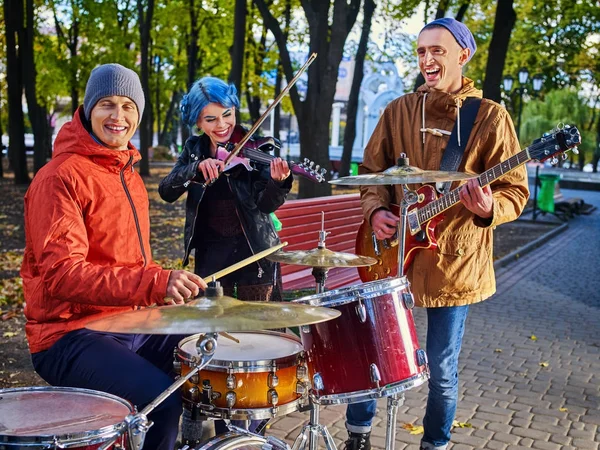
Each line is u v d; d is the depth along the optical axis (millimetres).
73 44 27078
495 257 12297
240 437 2574
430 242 3500
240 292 3959
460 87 3709
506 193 3504
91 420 2311
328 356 3002
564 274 11273
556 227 18094
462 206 3564
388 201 3787
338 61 13453
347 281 6168
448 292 3533
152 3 22812
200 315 2295
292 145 41219
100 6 24344
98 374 2840
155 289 2697
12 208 15586
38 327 2992
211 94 3879
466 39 3605
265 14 13906
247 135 3590
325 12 13812
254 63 22484
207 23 23641
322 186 13844
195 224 3963
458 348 3641
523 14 20188
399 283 3115
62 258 2758
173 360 3270
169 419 2811
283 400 2943
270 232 3996
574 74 23812
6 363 5230
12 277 8273
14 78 19828
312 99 13906
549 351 6590
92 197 2959
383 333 3006
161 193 4078
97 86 3051
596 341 7023
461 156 3566
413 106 3727
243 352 3025
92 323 2352
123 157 3094
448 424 3619
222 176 3906
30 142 47250
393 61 23312
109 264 3035
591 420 4820
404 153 3559
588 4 19547
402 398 3104
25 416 2346
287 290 5523
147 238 3277
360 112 37938
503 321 7773
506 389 5422
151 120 34625
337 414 4758
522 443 4375
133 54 26891
